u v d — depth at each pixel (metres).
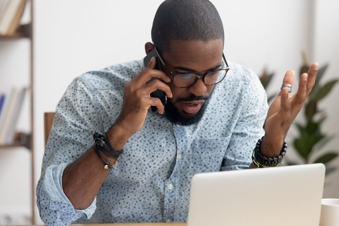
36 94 3.28
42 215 1.57
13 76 3.30
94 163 1.51
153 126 1.70
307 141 3.01
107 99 1.71
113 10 3.26
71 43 3.26
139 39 3.28
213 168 1.78
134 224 1.62
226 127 1.78
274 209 1.23
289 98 1.49
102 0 3.25
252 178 1.19
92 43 3.27
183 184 1.75
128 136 1.51
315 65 1.45
